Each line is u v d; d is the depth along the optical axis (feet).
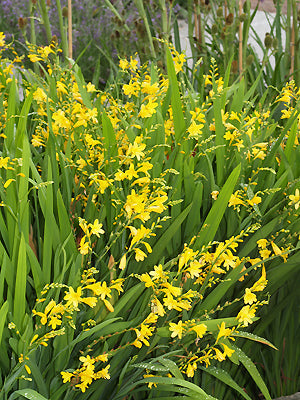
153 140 3.34
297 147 3.63
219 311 3.48
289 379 3.96
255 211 3.24
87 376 2.76
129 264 3.16
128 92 3.63
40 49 4.22
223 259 3.10
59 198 2.88
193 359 3.24
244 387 3.84
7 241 2.91
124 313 3.09
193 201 3.24
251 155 3.52
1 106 3.53
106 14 12.84
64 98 3.90
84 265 3.02
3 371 2.82
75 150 3.39
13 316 2.73
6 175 2.99
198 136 3.22
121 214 2.96
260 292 3.48
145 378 2.92
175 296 3.02
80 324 2.94
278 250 3.28
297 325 3.84
